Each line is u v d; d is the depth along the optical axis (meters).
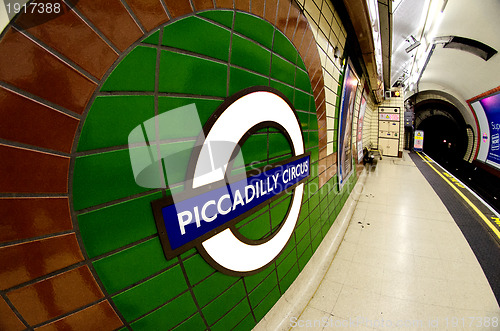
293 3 1.57
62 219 0.69
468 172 10.67
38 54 0.59
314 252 2.45
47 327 0.72
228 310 1.33
